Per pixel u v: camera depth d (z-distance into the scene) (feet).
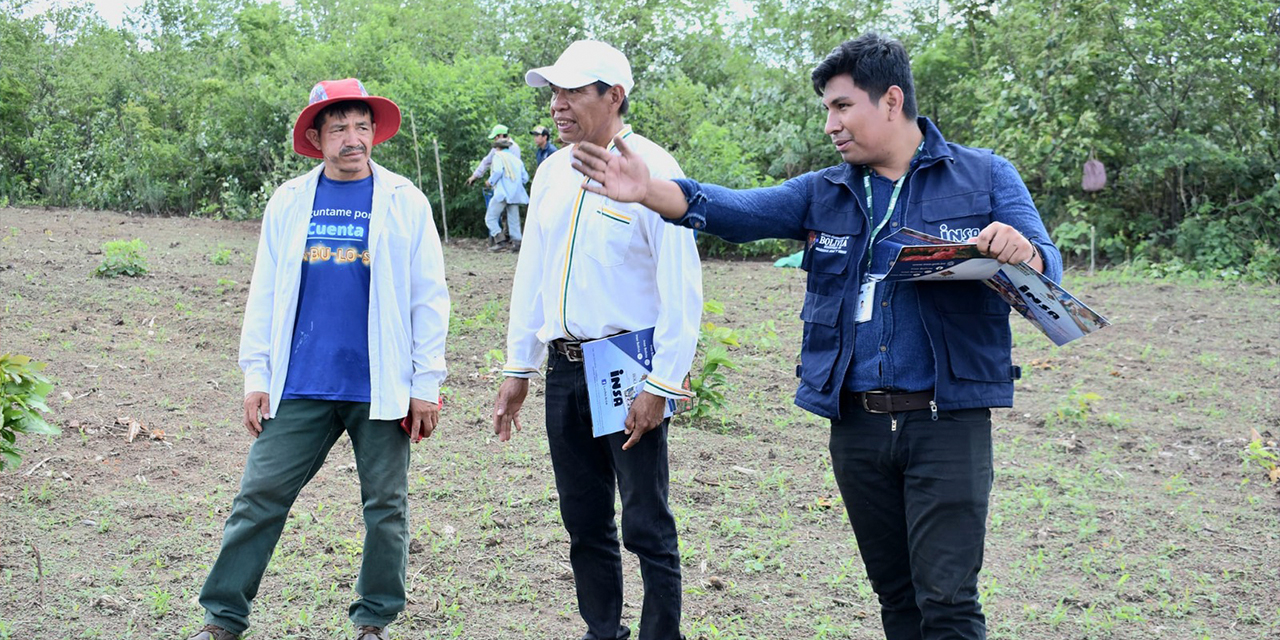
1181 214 52.31
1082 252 51.75
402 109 56.95
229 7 80.94
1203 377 28.35
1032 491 19.26
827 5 64.64
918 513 9.48
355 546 15.43
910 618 10.43
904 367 9.40
